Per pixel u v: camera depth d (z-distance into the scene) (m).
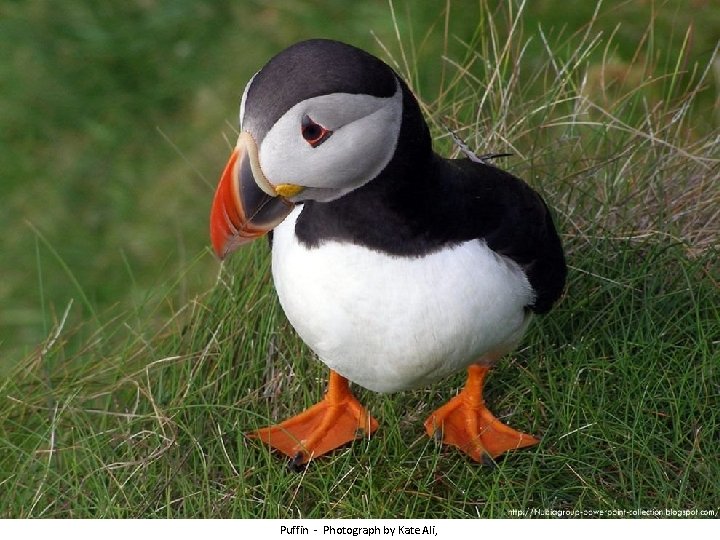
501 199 5.55
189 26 10.89
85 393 7.09
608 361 6.72
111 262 9.62
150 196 10.00
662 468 6.17
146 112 10.48
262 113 4.98
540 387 6.57
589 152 8.03
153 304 8.89
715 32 9.82
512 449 6.36
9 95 10.53
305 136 4.97
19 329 9.23
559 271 5.93
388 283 5.25
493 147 7.67
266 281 7.21
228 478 6.29
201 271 9.34
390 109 5.04
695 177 7.66
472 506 6.18
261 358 6.97
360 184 5.14
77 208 10.02
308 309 5.44
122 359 7.11
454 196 5.31
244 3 10.95
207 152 10.09
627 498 6.11
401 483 6.22
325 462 6.44
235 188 5.07
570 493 6.23
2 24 10.84
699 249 7.25
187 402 6.67
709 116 9.16
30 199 10.07
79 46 10.79
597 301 7.07
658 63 9.62
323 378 6.90
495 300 5.41
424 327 5.31
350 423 6.53
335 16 10.69
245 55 10.66
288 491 6.25
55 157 10.30
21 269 9.64
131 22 10.96
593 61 9.70
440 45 10.06
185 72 10.64
